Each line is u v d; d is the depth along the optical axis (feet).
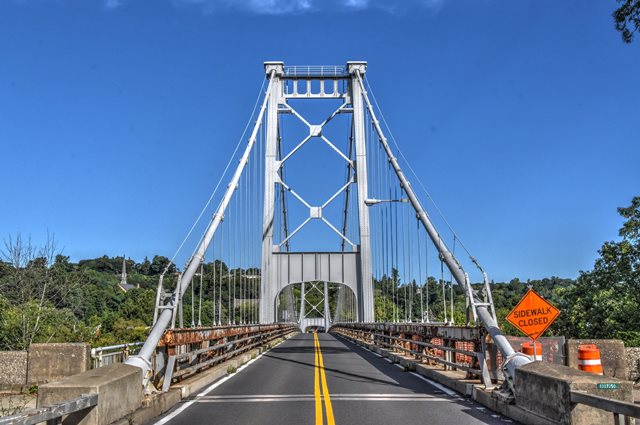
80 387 22.50
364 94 125.08
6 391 38.14
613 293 102.68
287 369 55.42
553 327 119.14
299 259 128.77
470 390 35.68
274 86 138.72
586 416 22.62
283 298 187.01
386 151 86.02
